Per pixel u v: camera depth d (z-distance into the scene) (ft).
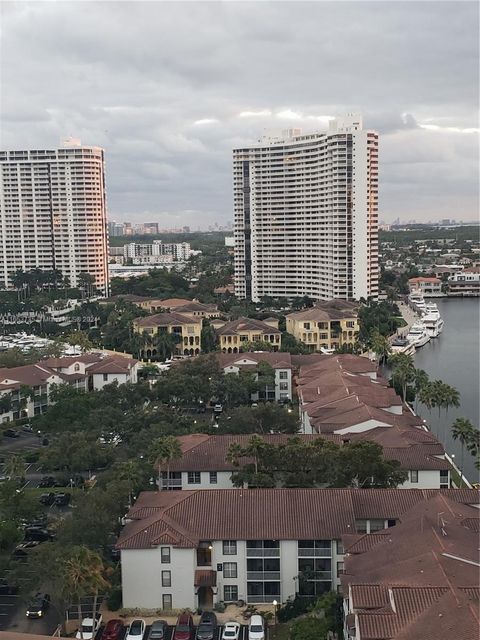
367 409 415.44
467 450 451.53
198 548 273.95
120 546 266.57
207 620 257.55
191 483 355.36
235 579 274.16
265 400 579.89
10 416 530.27
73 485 386.11
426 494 295.48
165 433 400.06
